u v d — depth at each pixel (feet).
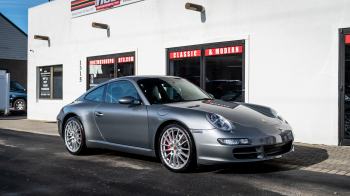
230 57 24.38
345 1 19.31
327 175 13.17
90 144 17.03
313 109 20.61
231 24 24.21
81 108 17.52
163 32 28.58
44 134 27.30
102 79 34.35
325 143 20.22
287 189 11.22
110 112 15.98
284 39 21.67
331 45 19.88
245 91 23.39
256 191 11.00
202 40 25.86
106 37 33.58
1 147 20.42
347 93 19.60
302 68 20.98
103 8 33.55
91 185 11.90
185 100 15.51
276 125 13.74
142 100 15.08
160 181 12.30
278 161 15.65
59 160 16.38
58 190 11.32
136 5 30.63
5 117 44.78
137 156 17.31
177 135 13.32
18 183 12.21
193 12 26.40
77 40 36.73
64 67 38.37
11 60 78.64
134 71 31.01
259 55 22.81
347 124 19.70
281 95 21.88
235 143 12.19
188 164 12.96
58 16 38.91
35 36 38.93
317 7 20.30
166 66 28.53
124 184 11.98
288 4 21.44
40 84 42.34
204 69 25.90
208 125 12.59
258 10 22.79
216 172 13.55
